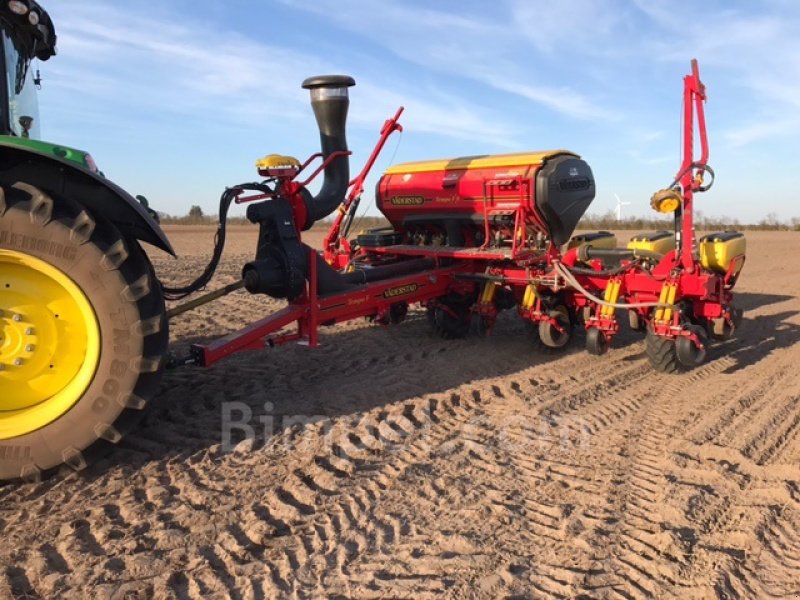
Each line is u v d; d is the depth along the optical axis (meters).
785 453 3.99
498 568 2.70
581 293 6.23
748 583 2.63
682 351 5.57
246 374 5.29
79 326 3.39
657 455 3.92
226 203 4.41
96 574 2.60
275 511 3.13
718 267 6.37
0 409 3.33
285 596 2.50
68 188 3.43
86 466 3.41
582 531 3.00
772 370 5.90
